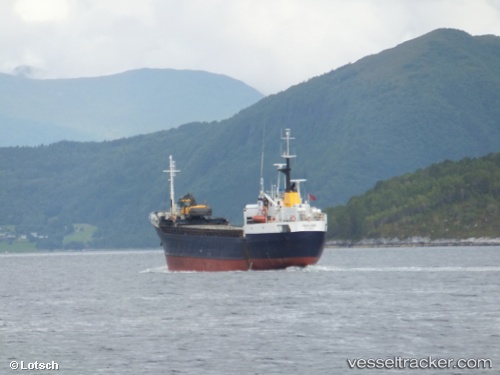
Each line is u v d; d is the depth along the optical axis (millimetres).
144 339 192375
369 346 179500
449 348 176250
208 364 166250
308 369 161125
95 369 164125
